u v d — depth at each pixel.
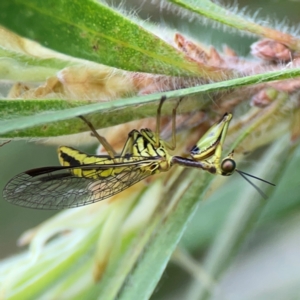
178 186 0.09
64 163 0.10
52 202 0.10
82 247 0.10
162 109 0.09
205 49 0.09
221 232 0.09
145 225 0.09
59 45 0.08
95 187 0.10
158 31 0.09
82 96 0.09
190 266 0.10
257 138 0.09
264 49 0.09
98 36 0.08
